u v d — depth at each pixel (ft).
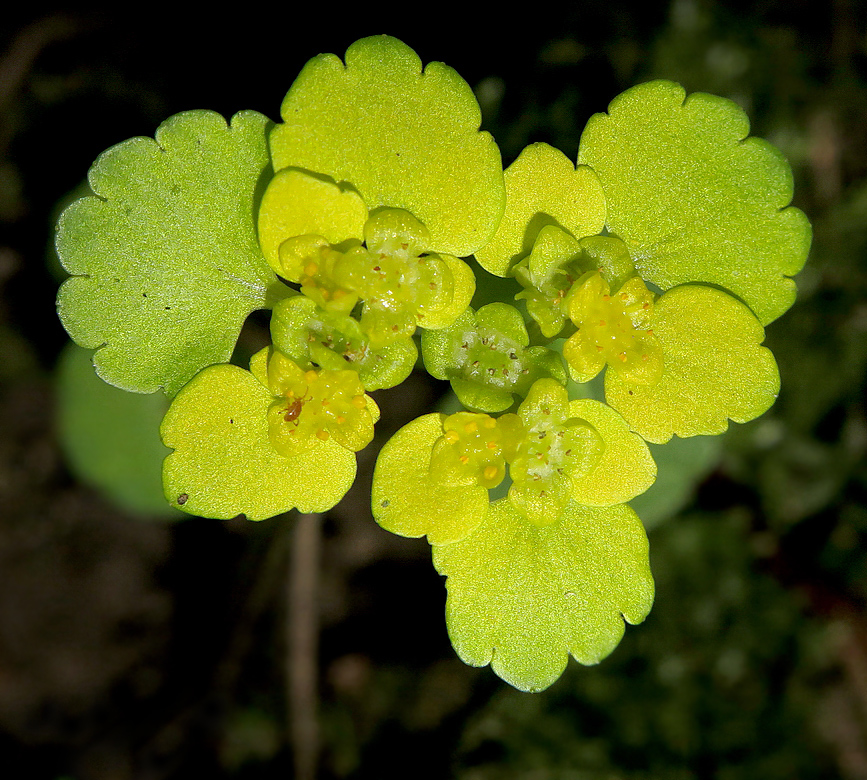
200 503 0.19
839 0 0.27
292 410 0.19
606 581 0.20
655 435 0.20
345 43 0.27
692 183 0.20
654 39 0.26
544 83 0.27
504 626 0.20
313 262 0.19
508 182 0.19
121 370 0.20
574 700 0.27
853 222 0.27
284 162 0.19
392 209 0.19
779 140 0.27
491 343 0.20
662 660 0.27
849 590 0.27
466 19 0.27
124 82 0.27
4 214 0.27
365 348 0.19
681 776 0.27
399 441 0.19
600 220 0.19
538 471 0.19
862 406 0.27
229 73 0.27
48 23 0.27
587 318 0.19
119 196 0.19
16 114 0.27
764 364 0.20
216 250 0.19
